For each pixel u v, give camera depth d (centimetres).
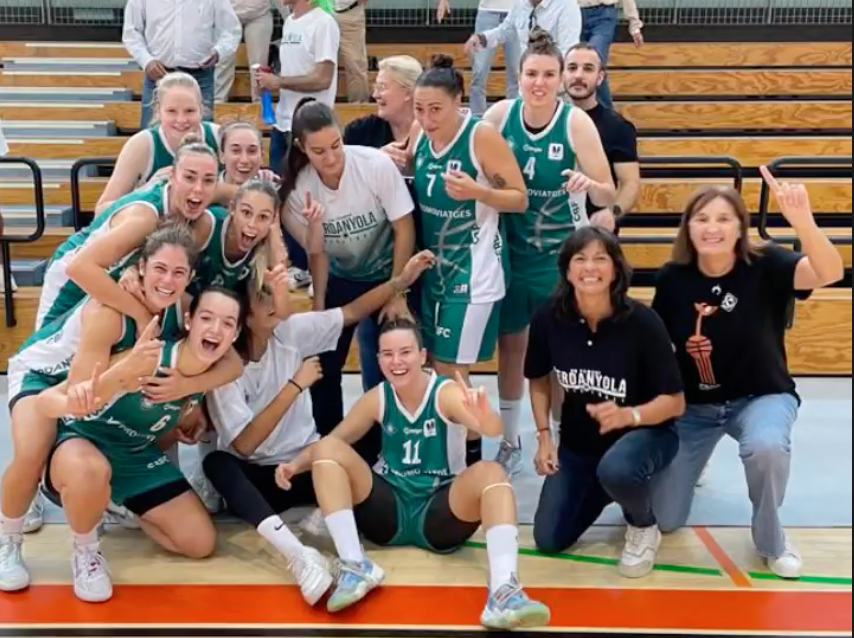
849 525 317
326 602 267
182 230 257
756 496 280
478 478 279
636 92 713
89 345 257
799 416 415
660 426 289
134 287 258
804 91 709
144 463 287
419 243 334
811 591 275
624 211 362
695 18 768
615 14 589
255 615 260
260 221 277
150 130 315
